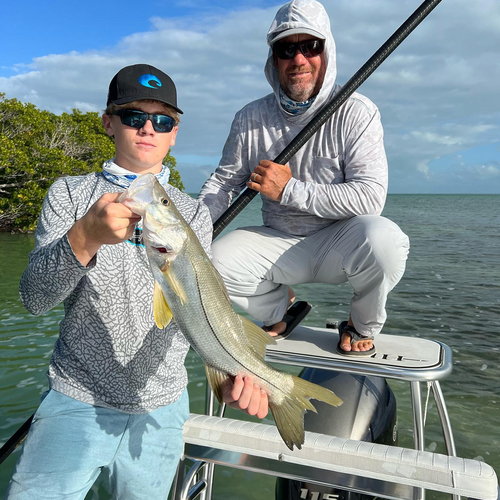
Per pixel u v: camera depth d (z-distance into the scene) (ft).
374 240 8.03
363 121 8.98
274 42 9.07
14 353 17.72
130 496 5.92
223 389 5.15
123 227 4.33
